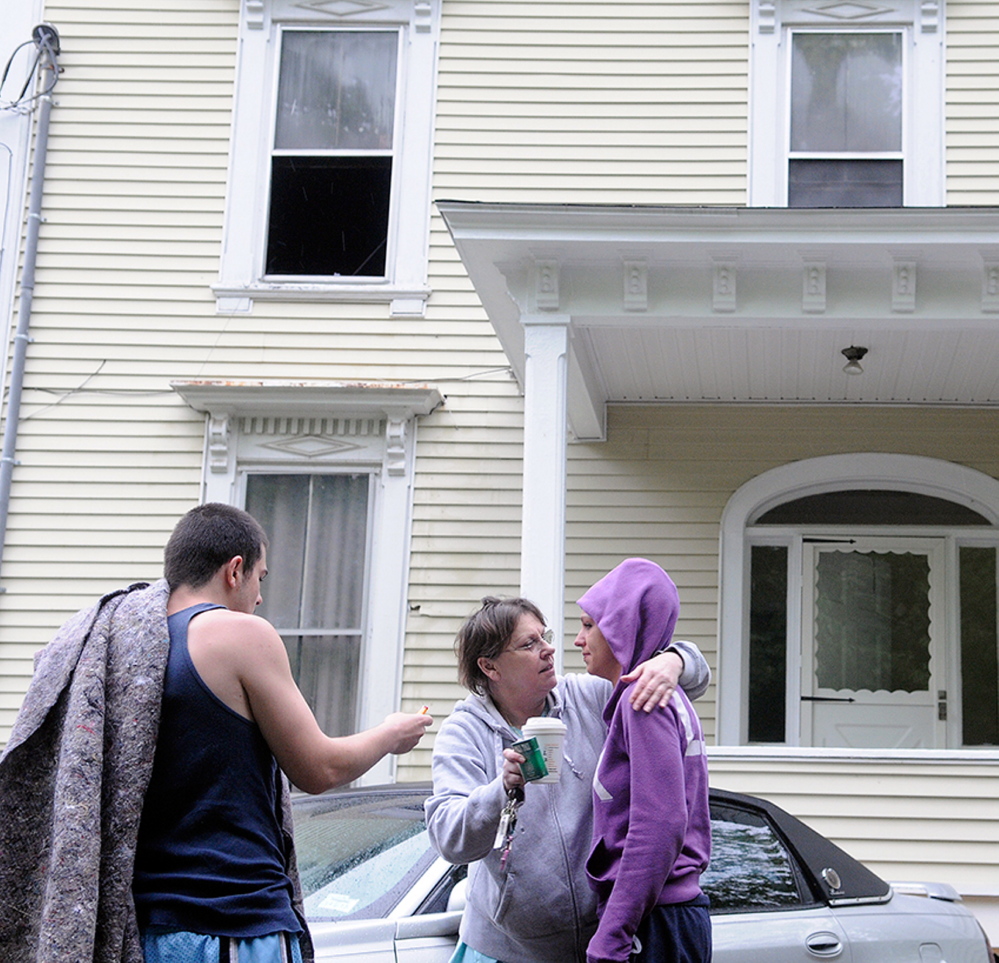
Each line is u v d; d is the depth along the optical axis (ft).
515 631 10.24
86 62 31.68
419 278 30.42
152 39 31.78
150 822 8.08
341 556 29.32
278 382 29.14
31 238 30.60
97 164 31.19
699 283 22.31
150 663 8.21
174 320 30.45
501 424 29.60
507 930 9.89
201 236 30.86
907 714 28.68
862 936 13.25
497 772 10.16
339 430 29.71
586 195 30.48
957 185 29.89
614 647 10.05
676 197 30.27
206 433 29.81
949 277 22.00
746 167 30.30
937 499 29.30
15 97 31.42
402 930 11.87
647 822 8.99
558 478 21.61
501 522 29.14
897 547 29.25
